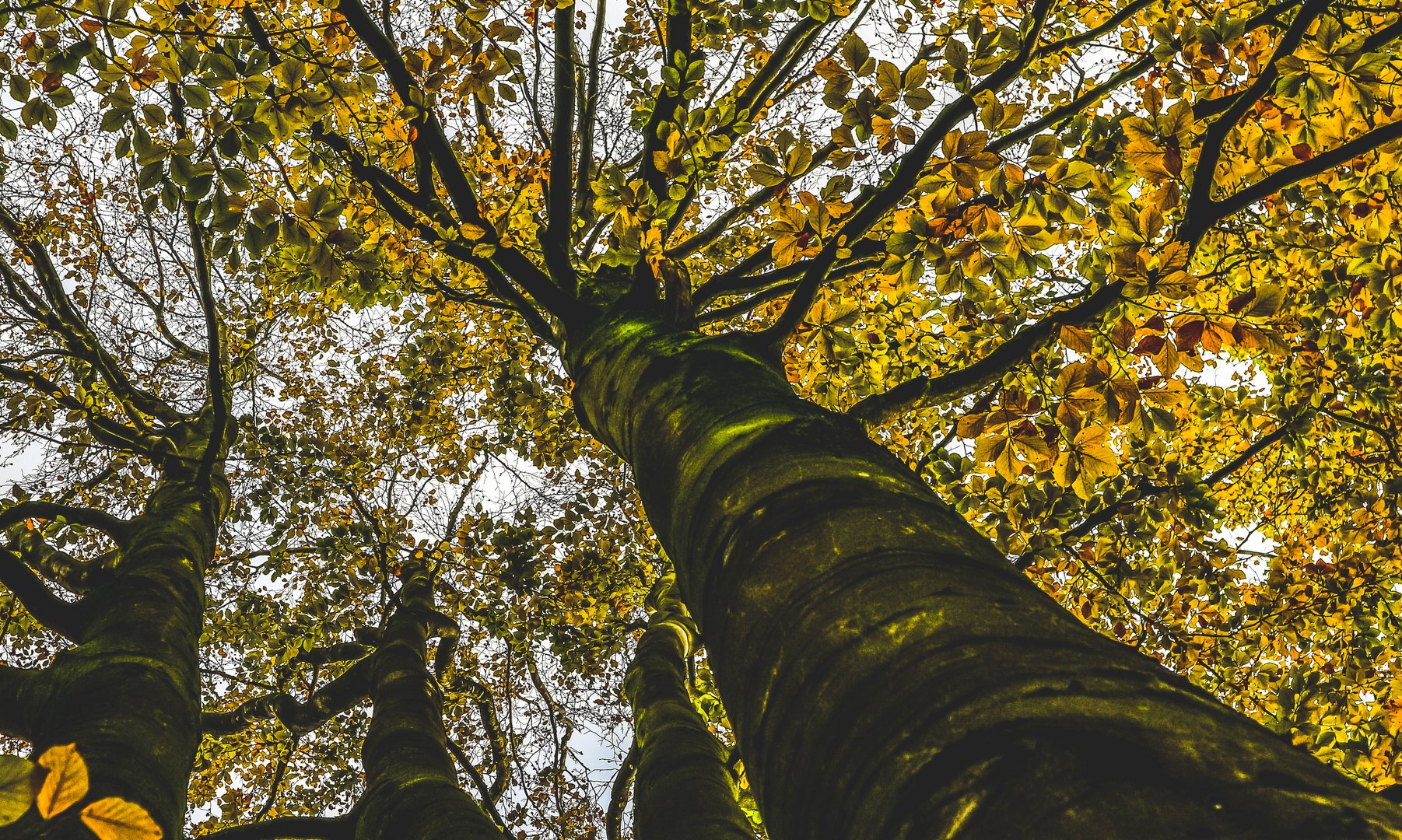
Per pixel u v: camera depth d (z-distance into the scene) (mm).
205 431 7859
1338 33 2873
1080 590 6320
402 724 4406
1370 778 4457
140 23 3008
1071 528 5289
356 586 9172
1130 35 5406
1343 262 4695
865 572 1344
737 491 1758
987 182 2824
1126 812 831
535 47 5195
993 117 2711
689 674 6582
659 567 8695
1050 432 2889
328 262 3422
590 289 4207
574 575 8297
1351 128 3039
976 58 3385
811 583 1387
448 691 8867
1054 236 2885
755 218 8562
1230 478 7094
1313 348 4492
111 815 823
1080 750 909
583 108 6367
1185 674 6105
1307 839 770
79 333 7770
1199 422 5629
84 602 4469
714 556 1686
